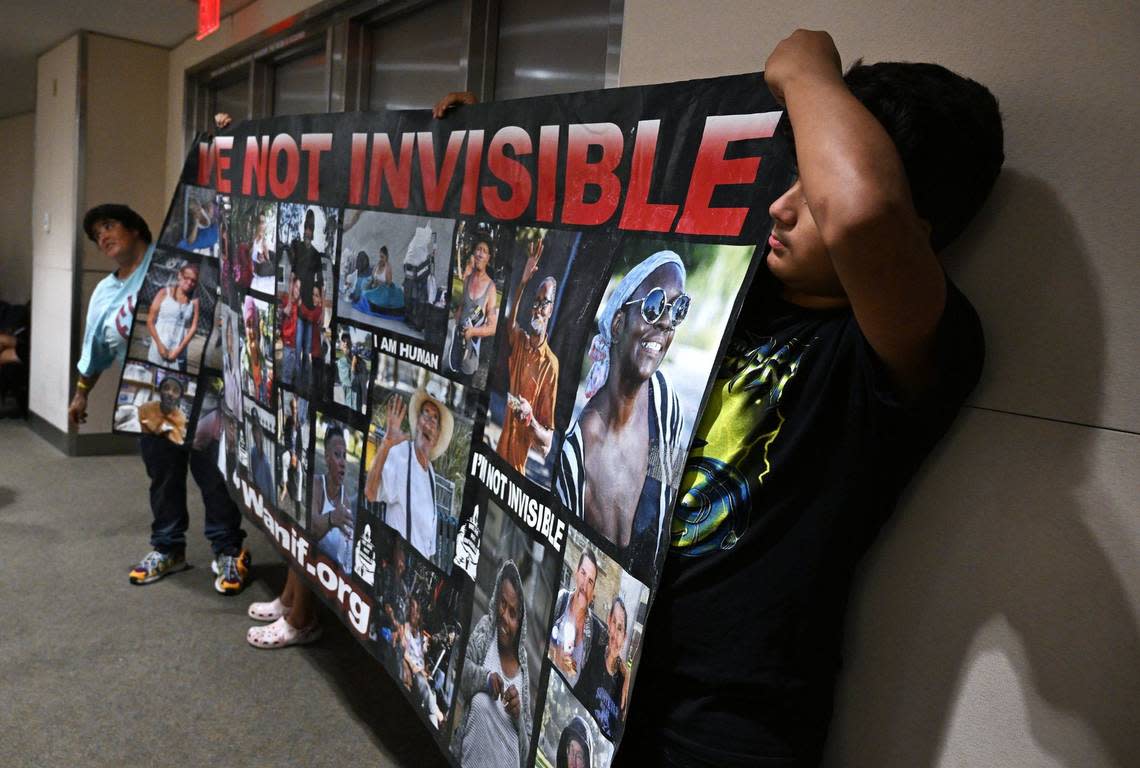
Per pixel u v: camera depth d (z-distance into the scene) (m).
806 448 0.94
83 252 4.55
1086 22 0.92
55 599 2.76
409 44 2.83
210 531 2.91
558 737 1.18
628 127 1.20
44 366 5.00
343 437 1.93
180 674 2.33
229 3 3.66
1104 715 0.90
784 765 0.98
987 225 1.01
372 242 1.82
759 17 1.34
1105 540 0.90
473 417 1.49
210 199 2.59
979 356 0.93
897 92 0.84
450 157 1.59
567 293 1.26
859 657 1.15
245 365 2.39
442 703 1.54
